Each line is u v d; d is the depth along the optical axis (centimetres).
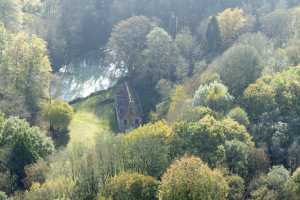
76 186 16238
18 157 19838
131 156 16975
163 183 13938
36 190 15975
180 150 17350
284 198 14612
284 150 17812
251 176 16650
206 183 13612
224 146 17112
